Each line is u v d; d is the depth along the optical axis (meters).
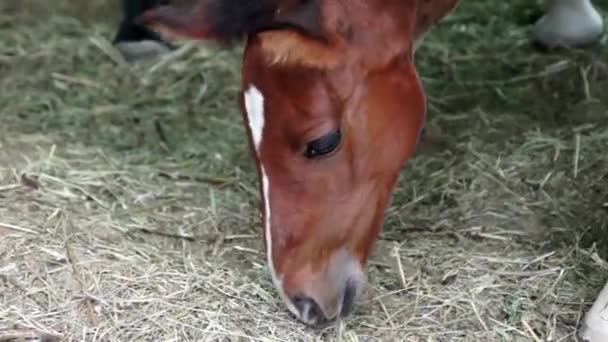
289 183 1.57
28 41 2.64
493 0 2.70
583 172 2.05
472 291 1.77
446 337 1.70
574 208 1.96
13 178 2.07
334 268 1.62
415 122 1.62
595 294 1.76
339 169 1.57
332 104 1.54
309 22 1.47
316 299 1.61
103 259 1.85
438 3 1.78
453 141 2.18
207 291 1.78
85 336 1.71
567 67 2.40
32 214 1.96
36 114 2.34
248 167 2.14
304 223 1.58
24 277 1.81
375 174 1.60
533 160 2.10
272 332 1.70
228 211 1.99
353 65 1.54
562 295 1.76
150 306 1.75
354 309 1.74
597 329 1.65
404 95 1.60
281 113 1.53
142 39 2.48
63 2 2.80
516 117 2.25
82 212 1.98
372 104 1.57
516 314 1.73
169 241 1.91
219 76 2.47
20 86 2.45
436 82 2.40
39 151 2.18
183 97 2.41
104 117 2.33
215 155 2.19
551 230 1.91
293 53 1.46
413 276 1.81
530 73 2.41
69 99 2.40
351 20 1.53
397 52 1.58
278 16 1.48
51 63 2.54
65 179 2.08
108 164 2.14
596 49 2.46
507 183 2.04
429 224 1.94
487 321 1.72
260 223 1.96
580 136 2.15
